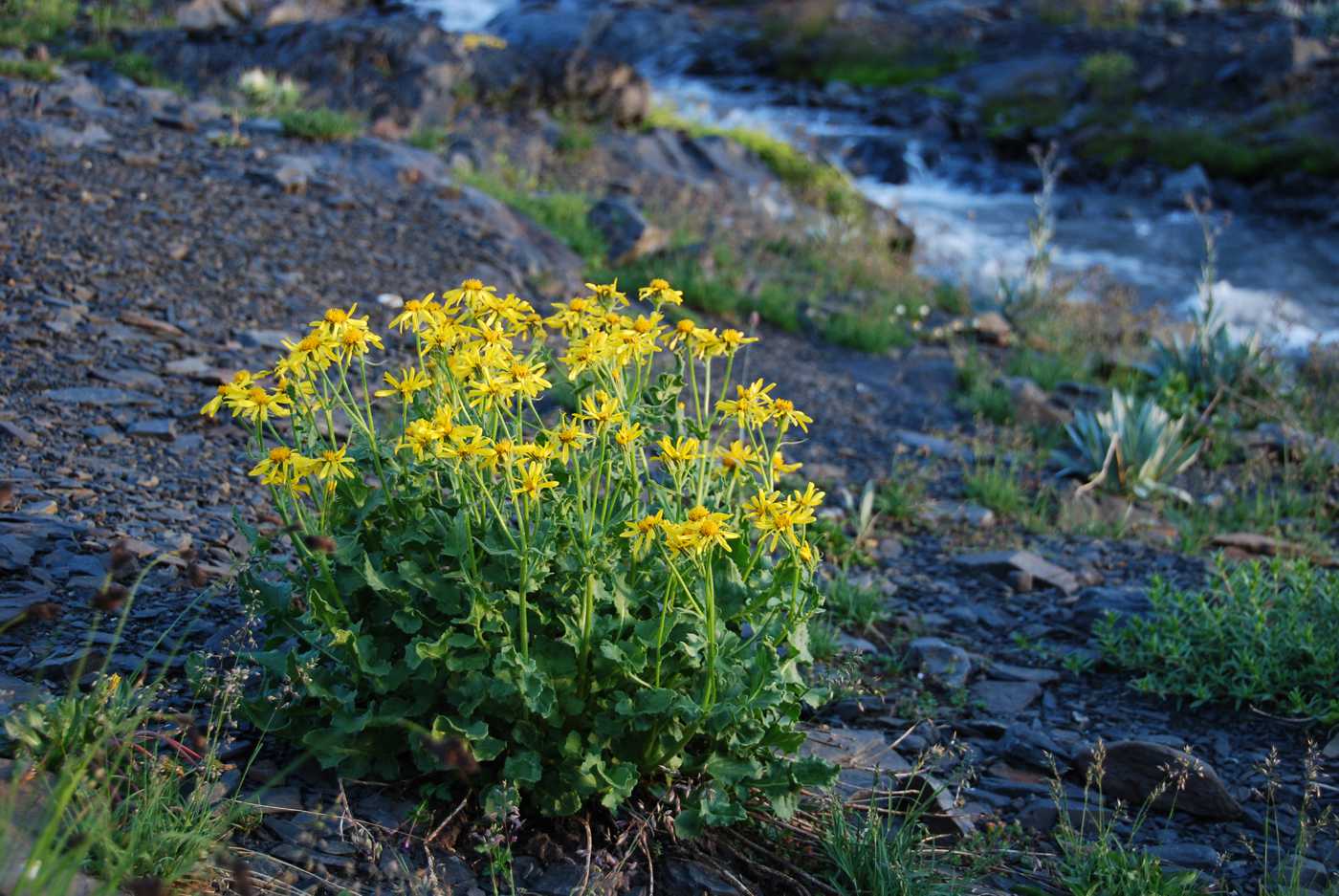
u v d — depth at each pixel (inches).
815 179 631.2
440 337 121.9
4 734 114.9
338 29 599.5
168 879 100.9
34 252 299.0
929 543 255.4
